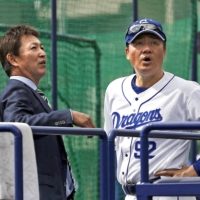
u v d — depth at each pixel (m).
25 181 14.57
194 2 30.27
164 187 14.05
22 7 26.62
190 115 16.80
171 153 16.66
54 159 16.02
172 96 16.84
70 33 28.08
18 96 15.89
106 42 28.59
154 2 29.69
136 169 16.81
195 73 30.23
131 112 17.12
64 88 27.80
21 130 14.39
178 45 30.08
